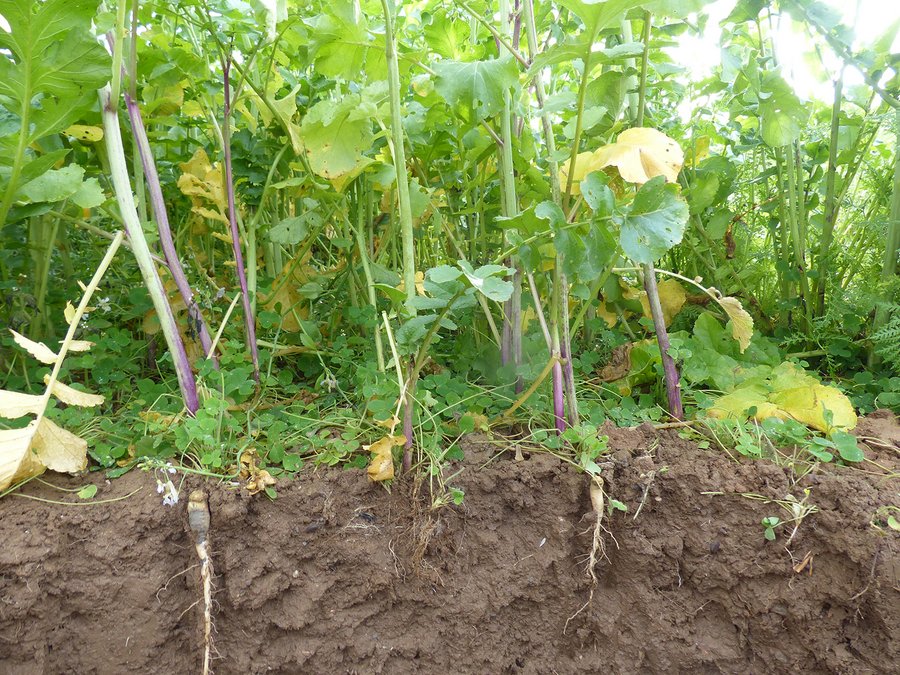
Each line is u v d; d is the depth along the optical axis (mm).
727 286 1861
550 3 1423
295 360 1649
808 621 1055
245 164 1543
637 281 1699
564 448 1176
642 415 1309
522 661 1150
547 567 1134
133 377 1479
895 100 1389
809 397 1222
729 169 1663
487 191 1671
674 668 1124
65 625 996
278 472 1113
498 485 1131
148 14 1285
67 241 1616
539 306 1194
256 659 1081
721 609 1116
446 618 1128
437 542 1121
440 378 1325
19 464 961
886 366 1568
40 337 1471
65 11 931
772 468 1091
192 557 1049
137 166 1366
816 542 1048
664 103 1829
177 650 1054
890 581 980
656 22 1494
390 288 1041
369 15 1602
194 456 1115
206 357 1213
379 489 1112
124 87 1219
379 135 1354
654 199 947
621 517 1120
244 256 1856
